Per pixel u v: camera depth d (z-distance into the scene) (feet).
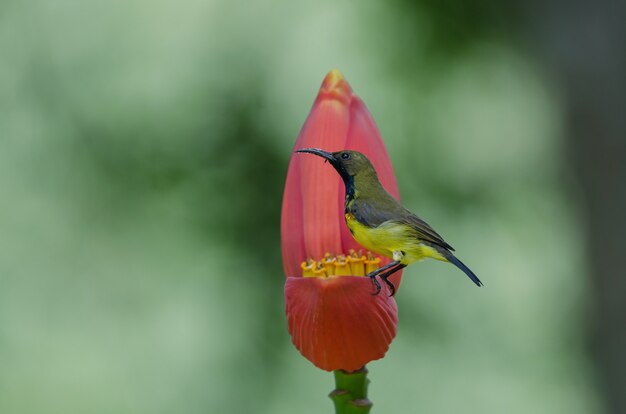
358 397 16.30
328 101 17.28
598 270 38.91
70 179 46.75
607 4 39.06
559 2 39.55
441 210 43.39
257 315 42.01
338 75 17.51
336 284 15.03
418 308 42.09
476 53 45.24
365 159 16.79
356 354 15.39
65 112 47.44
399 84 45.06
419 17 45.44
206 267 43.14
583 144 39.42
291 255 17.15
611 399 38.37
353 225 16.61
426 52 45.29
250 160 43.06
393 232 16.39
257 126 43.86
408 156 43.86
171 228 43.57
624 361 38.24
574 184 40.37
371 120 17.47
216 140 43.78
